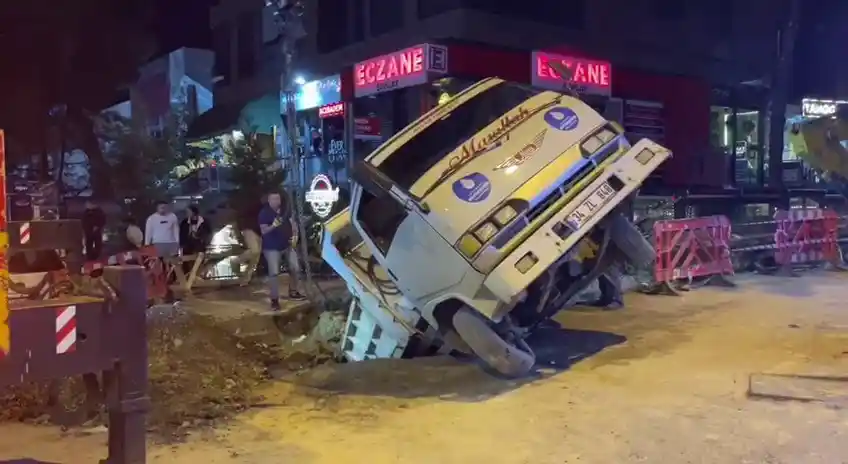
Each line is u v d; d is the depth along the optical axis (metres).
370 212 7.72
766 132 23.47
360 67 18.16
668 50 21.16
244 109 25.19
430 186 7.16
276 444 5.44
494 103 8.37
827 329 8.91
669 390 6.55
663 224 11.67
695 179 21.38
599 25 19.59
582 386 6.76
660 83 20.73
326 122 21.44
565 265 8.14
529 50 18.00
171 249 12.47
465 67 16.58
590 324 9.51
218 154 24.48
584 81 17.55
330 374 7.54
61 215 20.91
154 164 22.36
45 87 25.06
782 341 8.31
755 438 5.31
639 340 8.53
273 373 8.16
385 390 6.88
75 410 5.93
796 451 5.05
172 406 6.19
